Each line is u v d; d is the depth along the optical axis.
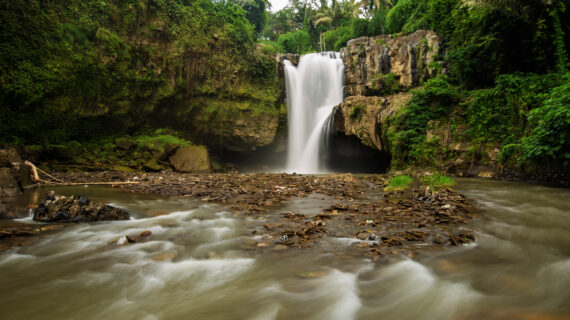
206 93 19.83
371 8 38.16
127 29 17.11
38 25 14.39
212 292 2.62
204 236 4.28
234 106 20.72
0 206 5.88
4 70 13.37
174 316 2.26
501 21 12.67
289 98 22.91
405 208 5.93
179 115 19.44
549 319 1.99
